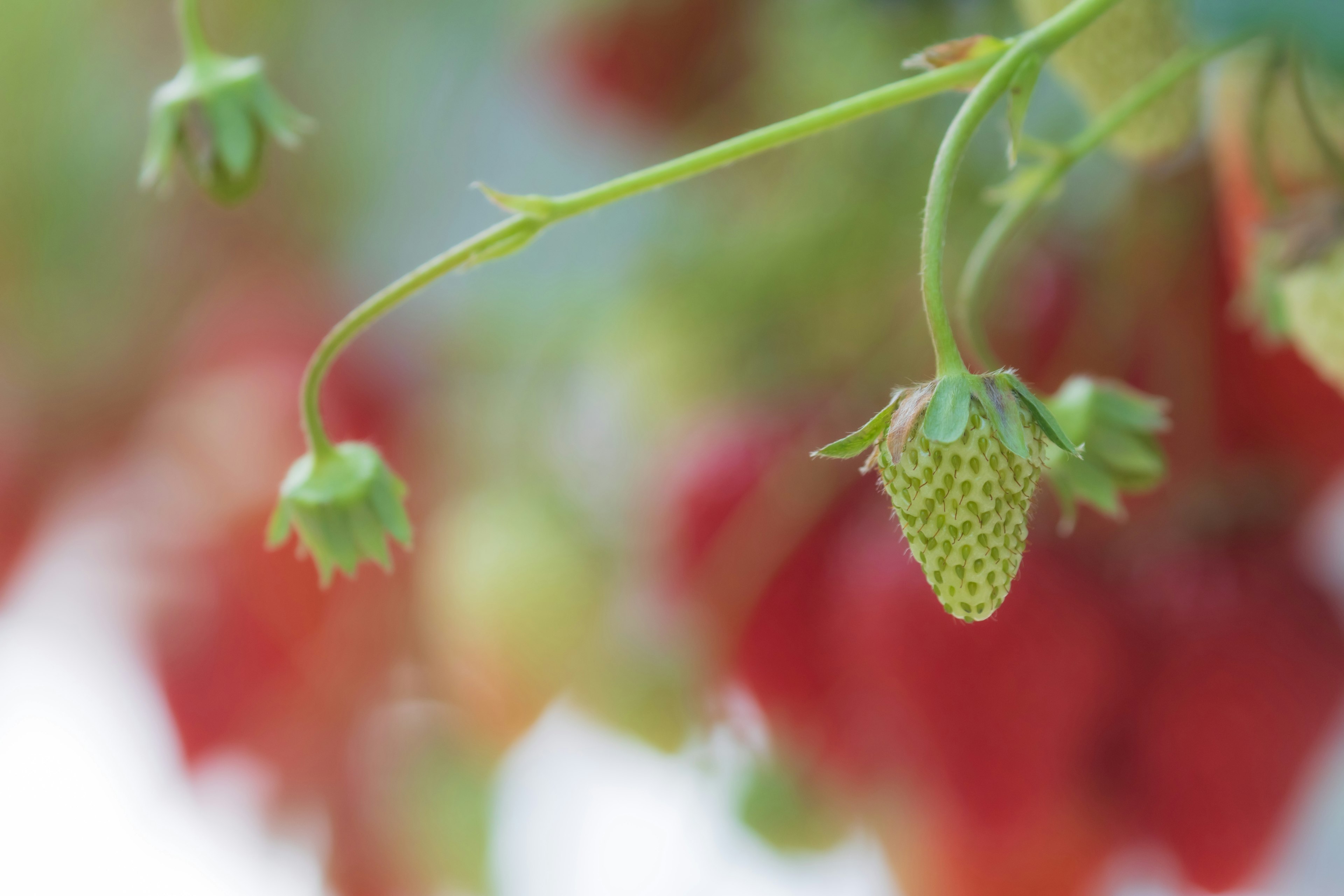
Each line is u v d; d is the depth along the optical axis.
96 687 1.04
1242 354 0.56
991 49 0.44
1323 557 0.61
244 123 0.48
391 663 0.77
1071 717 0.56
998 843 0.57
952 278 0.58
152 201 0.80
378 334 0.76
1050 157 0.47
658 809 0.82
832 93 0.61
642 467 0.68
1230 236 0.52
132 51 0.79
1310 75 0.48
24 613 0.95
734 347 0.65
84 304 0.82
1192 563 0.57
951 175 0.42
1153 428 0.48
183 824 0.94
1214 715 0.56
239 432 0.74
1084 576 0.57
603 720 0.66
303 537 0.47
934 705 0.56
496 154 0.77
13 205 0.80
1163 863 0.59
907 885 0.61
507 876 0.79
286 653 0.75
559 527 0.68
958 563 0.43
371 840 0.78
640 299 0.68
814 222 0.62
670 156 0.68
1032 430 0.43
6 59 0.78
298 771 0.78
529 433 0.71
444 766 0.77
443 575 0.72
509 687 0.69
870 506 0.59
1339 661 0.56
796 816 0.63
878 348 0.60
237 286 0.80
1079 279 0.57
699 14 0.66
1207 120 0.51
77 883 0.92
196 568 0.76
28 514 0.84
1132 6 0.47
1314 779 0.57
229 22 0.77
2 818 0.97
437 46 0.77
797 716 0.62
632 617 0.66
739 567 0.60
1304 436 0.56
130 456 0.84
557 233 0.72
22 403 0.83
